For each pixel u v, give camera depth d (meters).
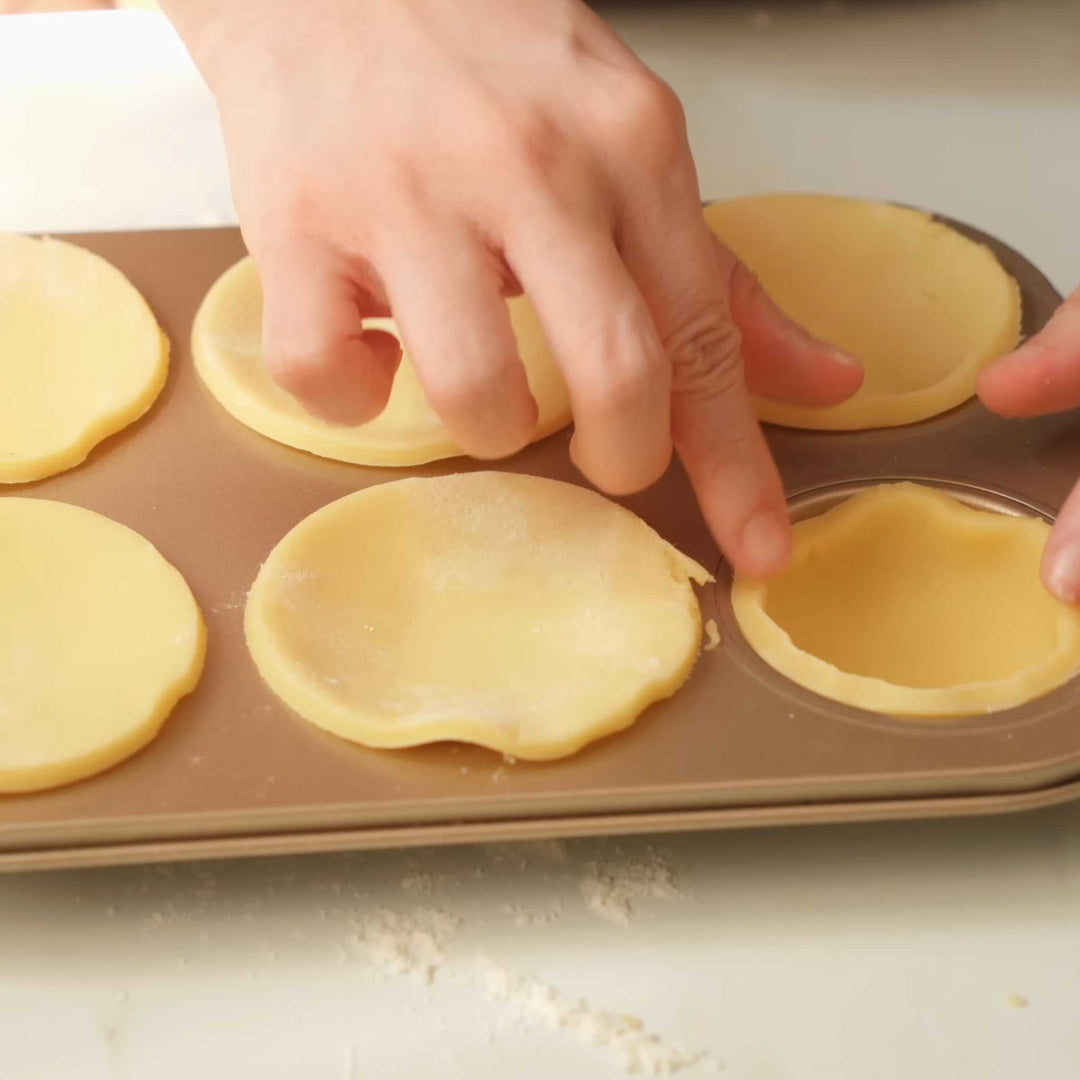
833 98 0.79
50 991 0.54
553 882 0.56
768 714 0.56
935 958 0.55
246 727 0.56
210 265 0.69
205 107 0.78
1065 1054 0.53
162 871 0.56
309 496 0.62
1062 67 0.81
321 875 0.56
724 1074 0.53
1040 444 0.64
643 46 0.82
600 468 0.56
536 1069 0.53
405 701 0.57
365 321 0.66
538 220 0.55
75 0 0.85
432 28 0.59
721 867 0.56
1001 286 0.67
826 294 0.68
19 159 0.75
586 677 0.57
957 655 0.61
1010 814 0.57
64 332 0.66
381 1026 0.53
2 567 0.59
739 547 0.58
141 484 0.62
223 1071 0.53
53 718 0.56
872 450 0.64
